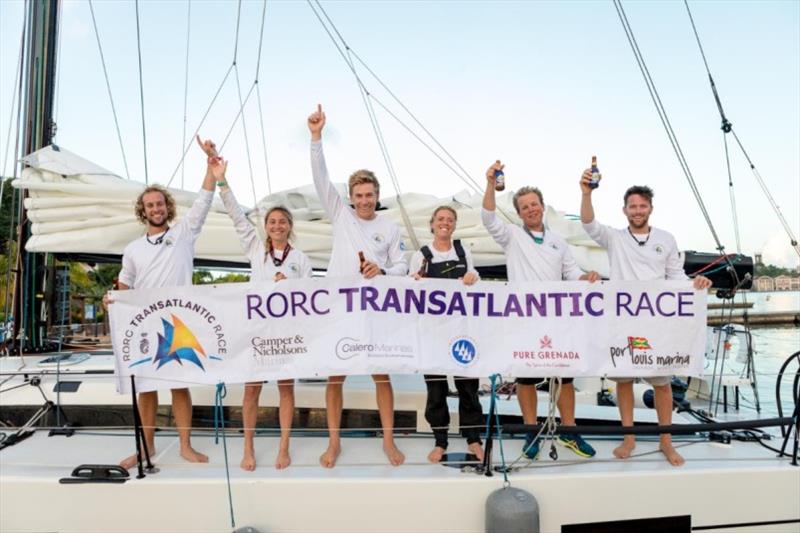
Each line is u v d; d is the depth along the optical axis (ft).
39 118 16.46
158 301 10.39
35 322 16.24
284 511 9.20
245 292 10.46
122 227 13.44
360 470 9.84
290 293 10.46
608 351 10.80
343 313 10.45
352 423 12.38
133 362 10.28
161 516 9.12
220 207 15.03
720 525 9.87
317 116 10.89
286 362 10.37
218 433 12.00
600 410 13.46
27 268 16.10
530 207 11.72
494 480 9.46
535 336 10.77
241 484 9.20
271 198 14.90
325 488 9.24
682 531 9.83
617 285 10.88
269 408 12.39
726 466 10.22
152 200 10.84
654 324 10.89
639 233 11.70
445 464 10.20
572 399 11.70
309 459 10.43
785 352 42.65
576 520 9.57
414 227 14.19
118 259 15.23
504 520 8.70
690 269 14.17
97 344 18.42
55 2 16.90
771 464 10.37
